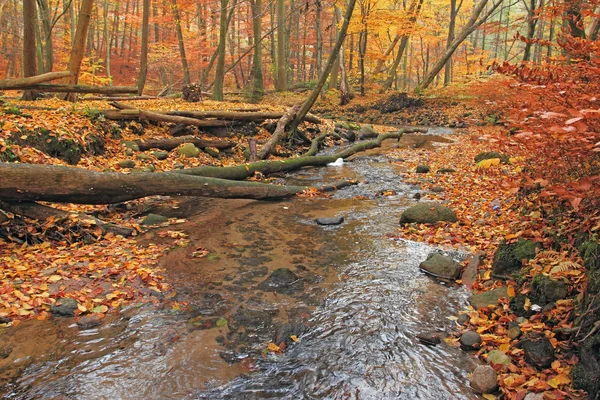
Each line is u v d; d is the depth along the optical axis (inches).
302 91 1127.6
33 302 159.3
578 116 89.6
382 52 1213.7
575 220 153.4
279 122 495.8
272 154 478.3
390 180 390.0
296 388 119.8
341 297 171.3
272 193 321.1
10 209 217.9
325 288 179.3
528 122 121.1
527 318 140.1
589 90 119.8
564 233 153.5
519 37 156.8
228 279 187.2
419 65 1588.3
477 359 130.8
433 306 163.6
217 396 116.4
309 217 280.1
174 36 1079.6
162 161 376.2
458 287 179.0
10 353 132.6
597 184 111.1
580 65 123.3
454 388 118.8
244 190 306.7
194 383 121.3
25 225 219.9
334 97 1053.2
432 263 193.0
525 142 123.5
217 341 141.4
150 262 202.1
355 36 1208.8
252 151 434.6
